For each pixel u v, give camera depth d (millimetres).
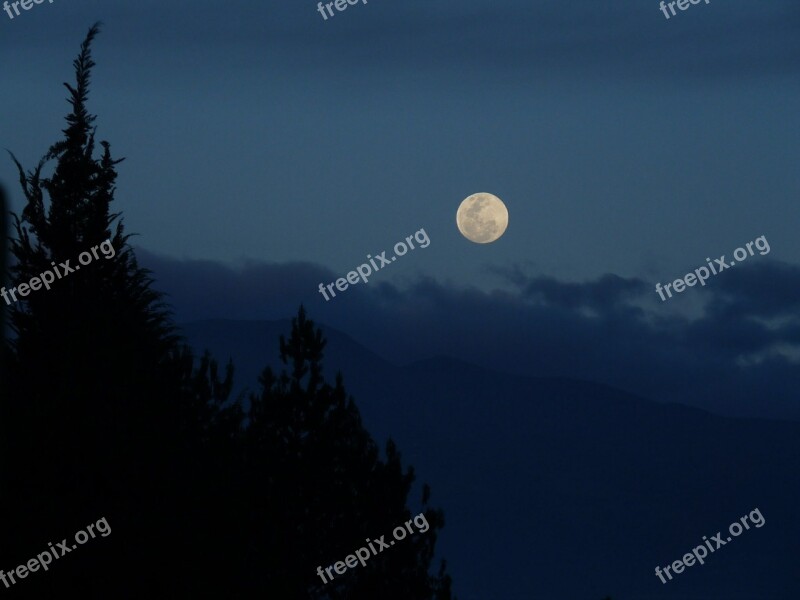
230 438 47031
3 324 12570
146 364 45031
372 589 75250
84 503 36094
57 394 38312
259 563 45656
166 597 36812
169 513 37625
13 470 35969
